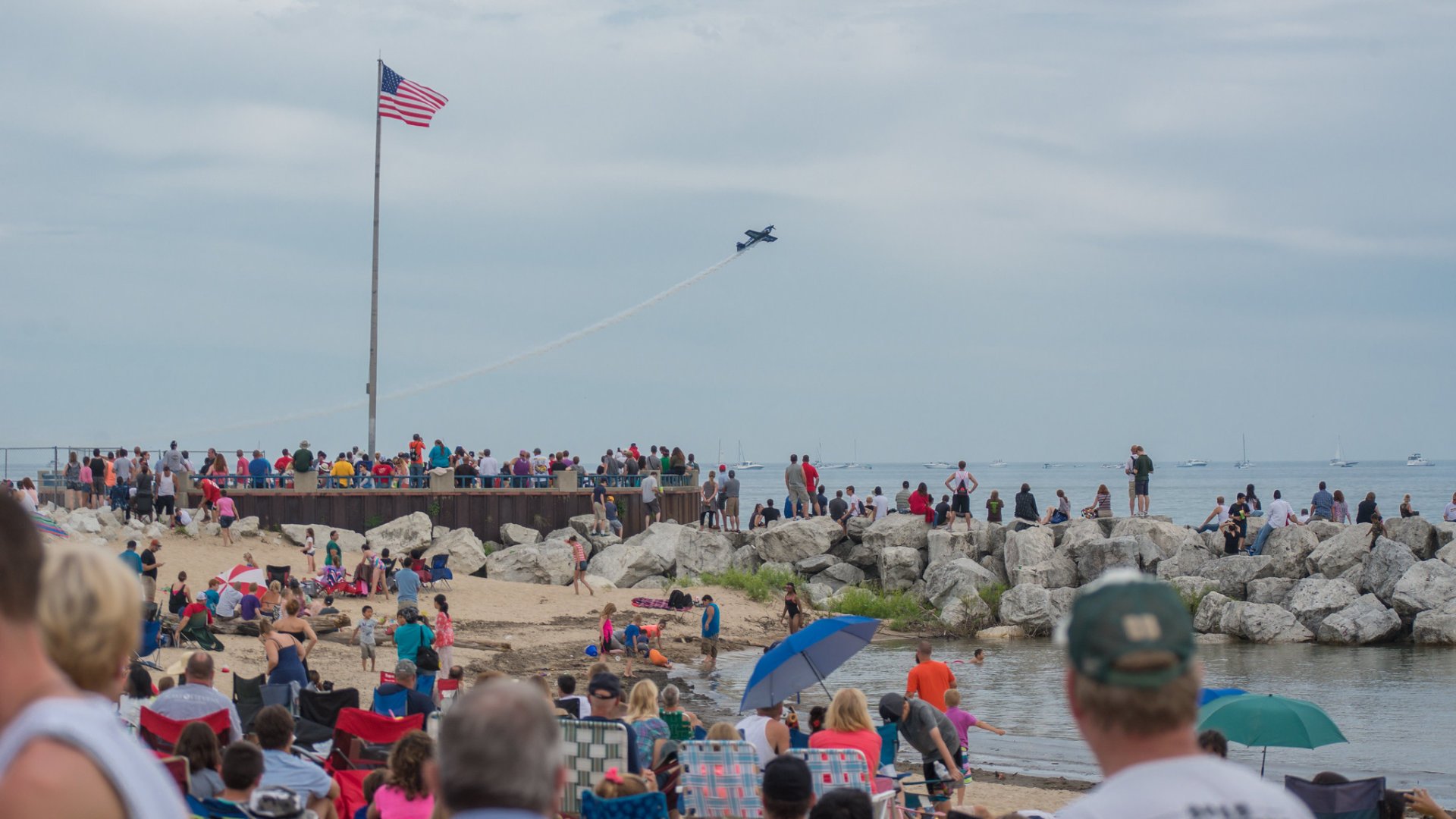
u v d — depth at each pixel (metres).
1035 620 51.78
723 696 35.41
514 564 55.78
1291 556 51.81
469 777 3.69
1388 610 47.72
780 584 57.19
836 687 37.78
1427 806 11.80
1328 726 17.66
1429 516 170.38
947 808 19.44
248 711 20.70
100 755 3.22
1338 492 59.56
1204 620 50.00
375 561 46.84
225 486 57.88
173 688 16.83
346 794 15.59
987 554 58.06
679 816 15.47
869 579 59.62
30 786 3.13
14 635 3.40
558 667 38.41
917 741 19.56
